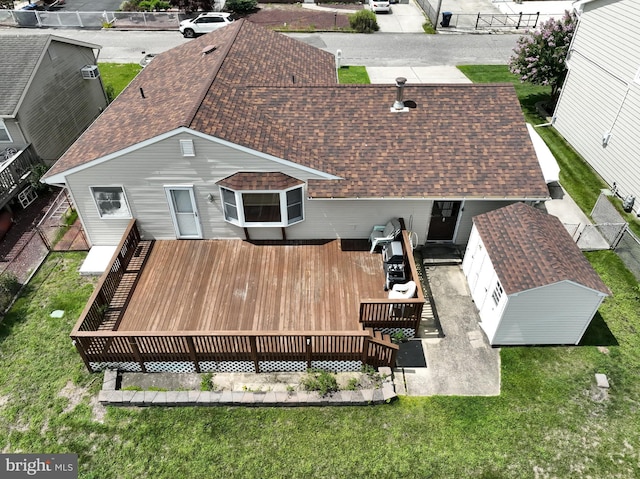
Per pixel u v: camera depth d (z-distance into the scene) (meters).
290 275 13.64
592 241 15.68
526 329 11.99
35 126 18.38
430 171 13.62
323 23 35.31
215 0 37.91
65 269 14.98
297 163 13.07
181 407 11.16
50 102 19.27
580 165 19.70
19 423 10.90
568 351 12.32
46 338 12.80
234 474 9.95
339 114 14.34
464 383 11.60
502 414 10.92
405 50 30.95
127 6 36.28
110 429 10.74
